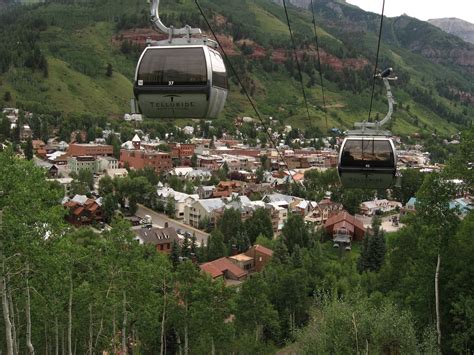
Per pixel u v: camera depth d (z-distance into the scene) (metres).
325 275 64.19
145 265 37.06
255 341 43.12
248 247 89.75
